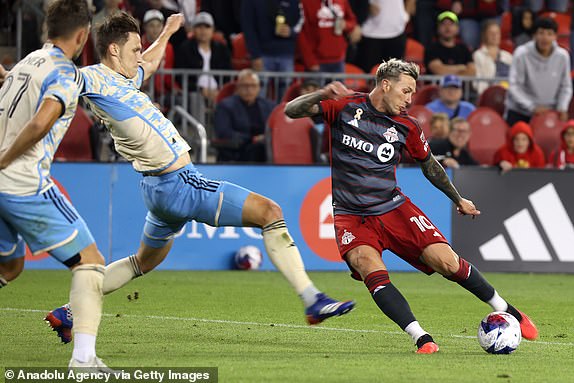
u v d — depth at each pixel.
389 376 20.61
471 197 49.62
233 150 51.81
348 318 31.89
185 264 49.16
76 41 20.72
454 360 23.19
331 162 26.03
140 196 48.47
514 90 56.47
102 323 29.70
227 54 57.94
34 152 20.17
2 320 30.05
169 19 26.42
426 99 57.56
